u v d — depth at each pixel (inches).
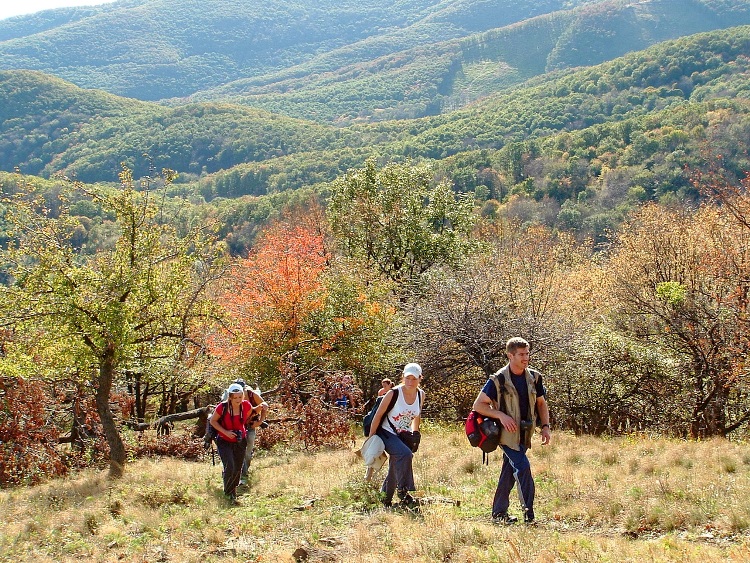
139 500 355.9
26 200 536.7
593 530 258.8
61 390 614.5
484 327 789.2
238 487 383.2
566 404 784.9
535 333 773.3
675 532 244.4
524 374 271.3
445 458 434.0
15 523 326.6
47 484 483.8
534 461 412.2
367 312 925.2
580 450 447.8
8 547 282.4
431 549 234.1
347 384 689.0
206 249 578.6
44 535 302.7
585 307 1023.6
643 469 357.7
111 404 652.1
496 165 3796.8
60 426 649.6
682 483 305.6
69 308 499.2
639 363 775.1
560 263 1301.7
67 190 551.8
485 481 358.6
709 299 800.3
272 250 1014.4
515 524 259.9
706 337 748.0
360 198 1432.1
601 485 323.6
